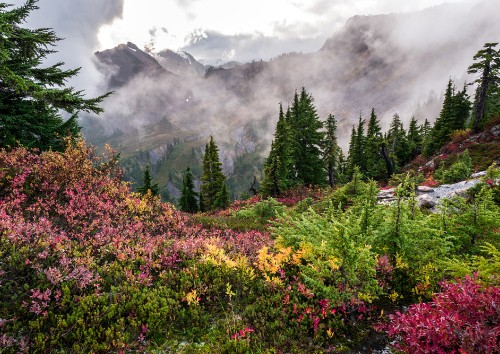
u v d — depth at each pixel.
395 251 7.07
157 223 9.41
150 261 6.51
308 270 6.04
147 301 5.37
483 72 34.84
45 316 4.52
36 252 5.73
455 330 3.49
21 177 8.27
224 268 6.66
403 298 6.21
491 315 3.57
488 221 7.01
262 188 33.12
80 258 5.96
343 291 5.41
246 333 4.85
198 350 4.56
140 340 4.63
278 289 6.24
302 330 5.03
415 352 3.76
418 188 21.44
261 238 9.84
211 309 5.58
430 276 6.28
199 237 8.59
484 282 4.52
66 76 13.42
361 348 4.80
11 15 10.37
